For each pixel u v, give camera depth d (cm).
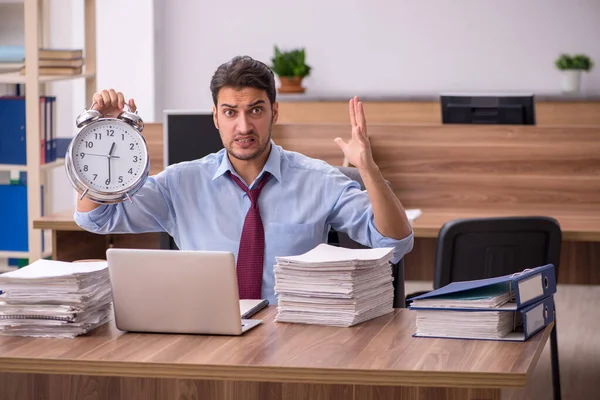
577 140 528
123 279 262
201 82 954
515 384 223
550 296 272
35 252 579
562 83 893
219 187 327
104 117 292
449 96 591
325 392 282
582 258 543
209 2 945
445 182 539
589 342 555
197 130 524
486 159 535
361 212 322
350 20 934
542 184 532
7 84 627
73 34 822
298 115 852
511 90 922
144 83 893
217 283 257
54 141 602
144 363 237
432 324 257
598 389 470
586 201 529
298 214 325
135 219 324
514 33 917
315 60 941
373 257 277
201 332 262
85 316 264
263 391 288
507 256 412
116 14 888
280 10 940
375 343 251
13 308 262
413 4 925
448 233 408
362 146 292
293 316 274
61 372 240
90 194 286
